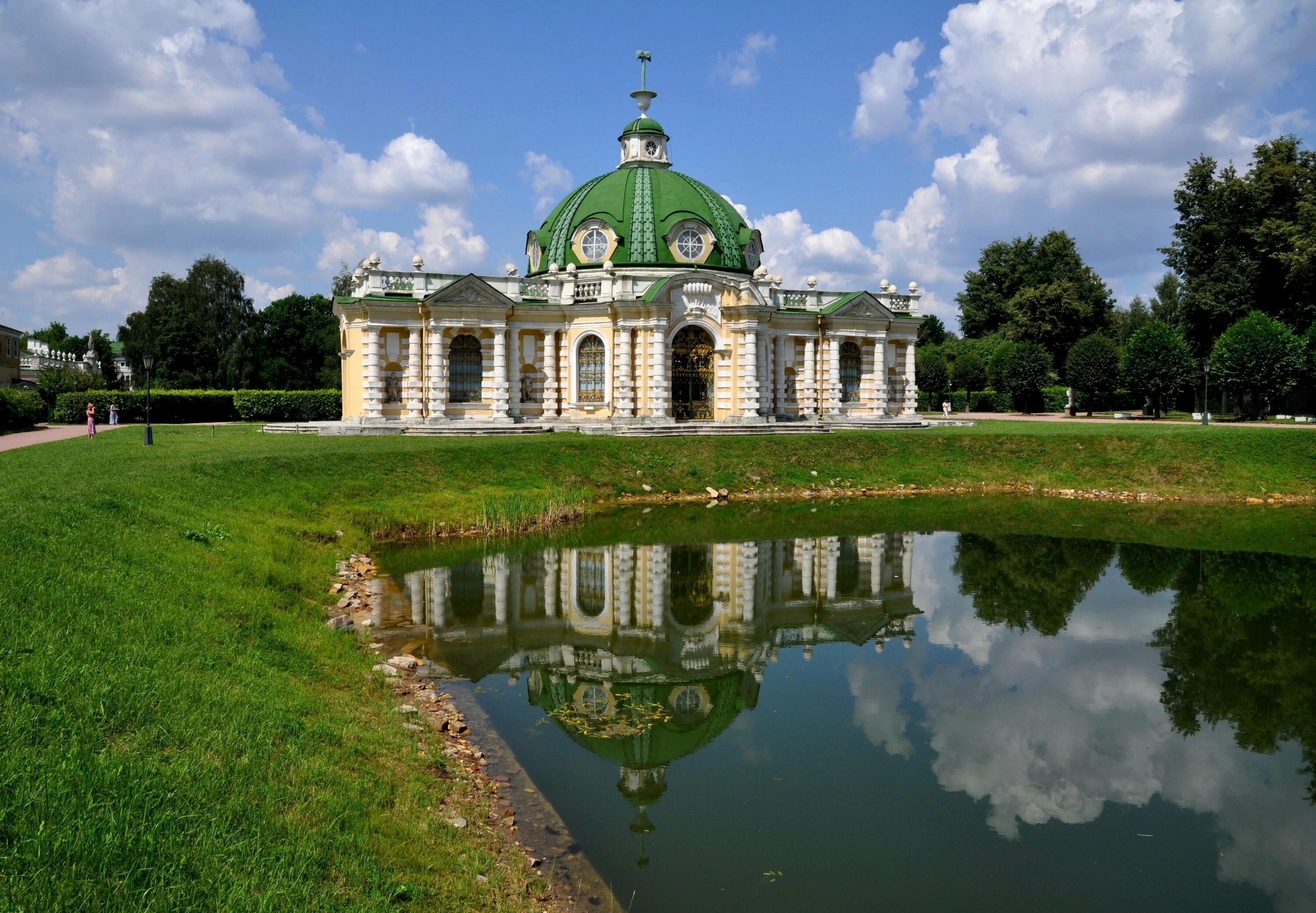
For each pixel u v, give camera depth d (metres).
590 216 60.59
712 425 53.94
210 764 10.12
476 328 54.38
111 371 124.31
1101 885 11.68
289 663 15.31
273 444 42.12
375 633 21.48
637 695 18.42
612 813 13.15
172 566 17.67
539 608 24.89
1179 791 14.35
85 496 20.47
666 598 26.45
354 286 59.97
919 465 50.50
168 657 12.81
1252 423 68.81
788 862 12.02
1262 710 17.80
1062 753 15.84
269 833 9.26
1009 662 20.81
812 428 56.72
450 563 29.58
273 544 24.53
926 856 12.30
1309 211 70.12
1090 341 85.69
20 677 10.42
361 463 36.84
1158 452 49.06
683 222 59.88
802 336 61.88
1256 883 11.77
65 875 7.59
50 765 8.96
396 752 13.19
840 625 23.88
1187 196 81.69
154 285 107.56
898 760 15.40
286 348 104.75
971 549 33.44
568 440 46.53
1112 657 21.14
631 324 55.16
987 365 102.81
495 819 12.39
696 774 14.73
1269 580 28.83
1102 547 34.00
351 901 8.72
